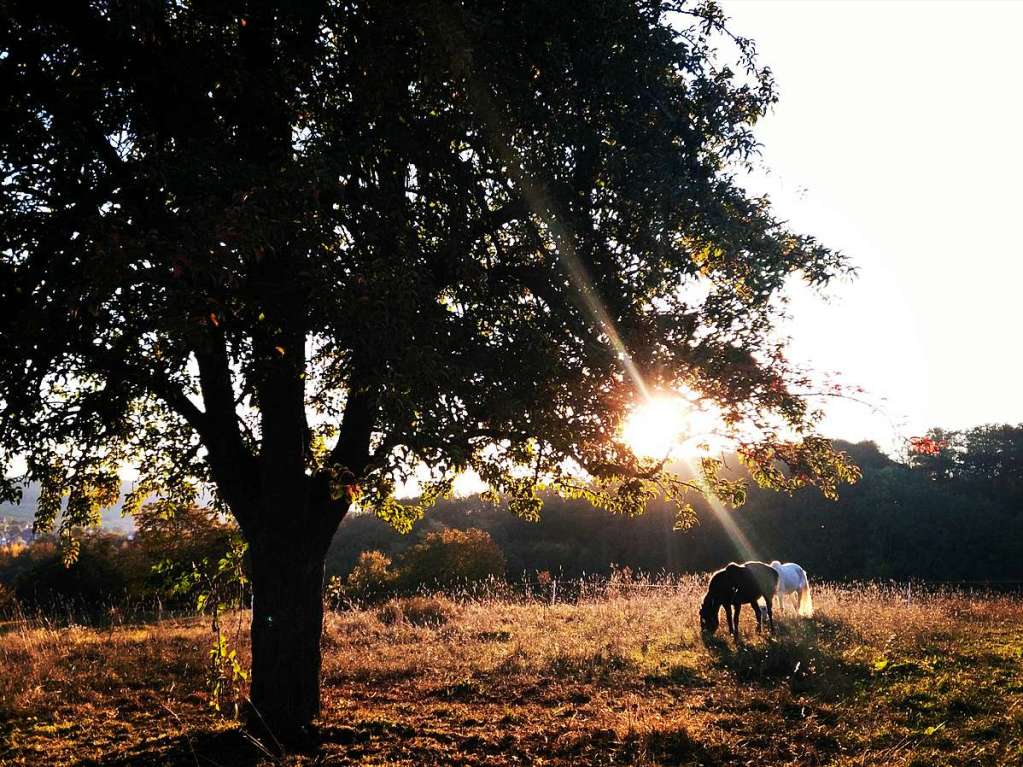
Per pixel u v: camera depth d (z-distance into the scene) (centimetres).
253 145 694
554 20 717
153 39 676
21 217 636
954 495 5169
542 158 724
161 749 775
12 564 4150
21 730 873
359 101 696
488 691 1039
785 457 849
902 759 691
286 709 817
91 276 548
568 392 698
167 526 1366
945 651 1180
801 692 987
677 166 716
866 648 1221
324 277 608
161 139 700
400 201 686
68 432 780
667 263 734
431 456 630
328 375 754
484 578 2806
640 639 1400
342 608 2269
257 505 841
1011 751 698
